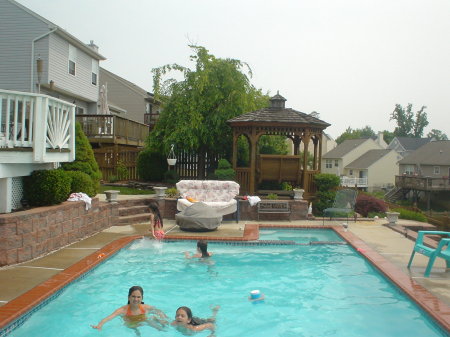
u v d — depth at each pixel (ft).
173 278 23.86
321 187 52.03
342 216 48.49
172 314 18.45
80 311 18.22
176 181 59.82
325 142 210.18
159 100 62.44
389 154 176.35
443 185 132.46
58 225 28.27
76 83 76.74
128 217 40.34
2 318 15.52
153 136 61.16
